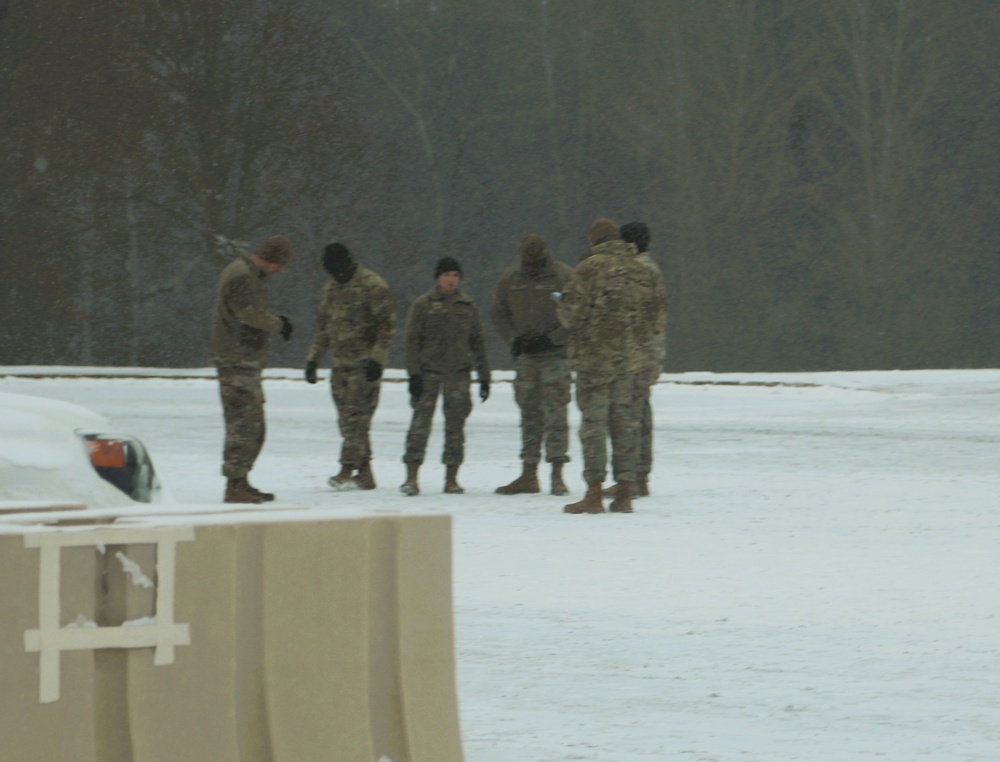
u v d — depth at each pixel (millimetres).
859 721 16688
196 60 164375
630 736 16000
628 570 28656
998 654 20516
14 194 156750
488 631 22297
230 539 10961
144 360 178750
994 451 56688
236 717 10961
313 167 171875
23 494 20047
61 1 155000
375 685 11609
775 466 51781
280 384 92375
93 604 10578
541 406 43250
